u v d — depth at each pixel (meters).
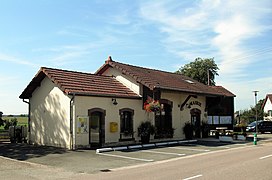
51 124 20.14
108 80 23.38
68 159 15.09
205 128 28.70
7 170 11.97
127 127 22.03
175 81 27.64
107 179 10.19
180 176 10.40
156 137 24.03
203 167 12.33
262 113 58.62
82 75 22.09
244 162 13.59
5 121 29.19
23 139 23.86
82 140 18.98
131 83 23.55
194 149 19.55
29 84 20.98
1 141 24.88
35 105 21.45
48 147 19.52
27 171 11.84
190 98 27.91
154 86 21.98
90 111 19.48
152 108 21.72
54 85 20.08
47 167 12.82
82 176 11.00
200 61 56.94
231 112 35.28
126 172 11.62
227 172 11.04
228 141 25.30
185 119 27.25
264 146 21.80
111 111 20.80
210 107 30.67
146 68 28.80
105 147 19.56
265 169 11.63
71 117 18.77
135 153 17.39
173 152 17.98
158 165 13.37
